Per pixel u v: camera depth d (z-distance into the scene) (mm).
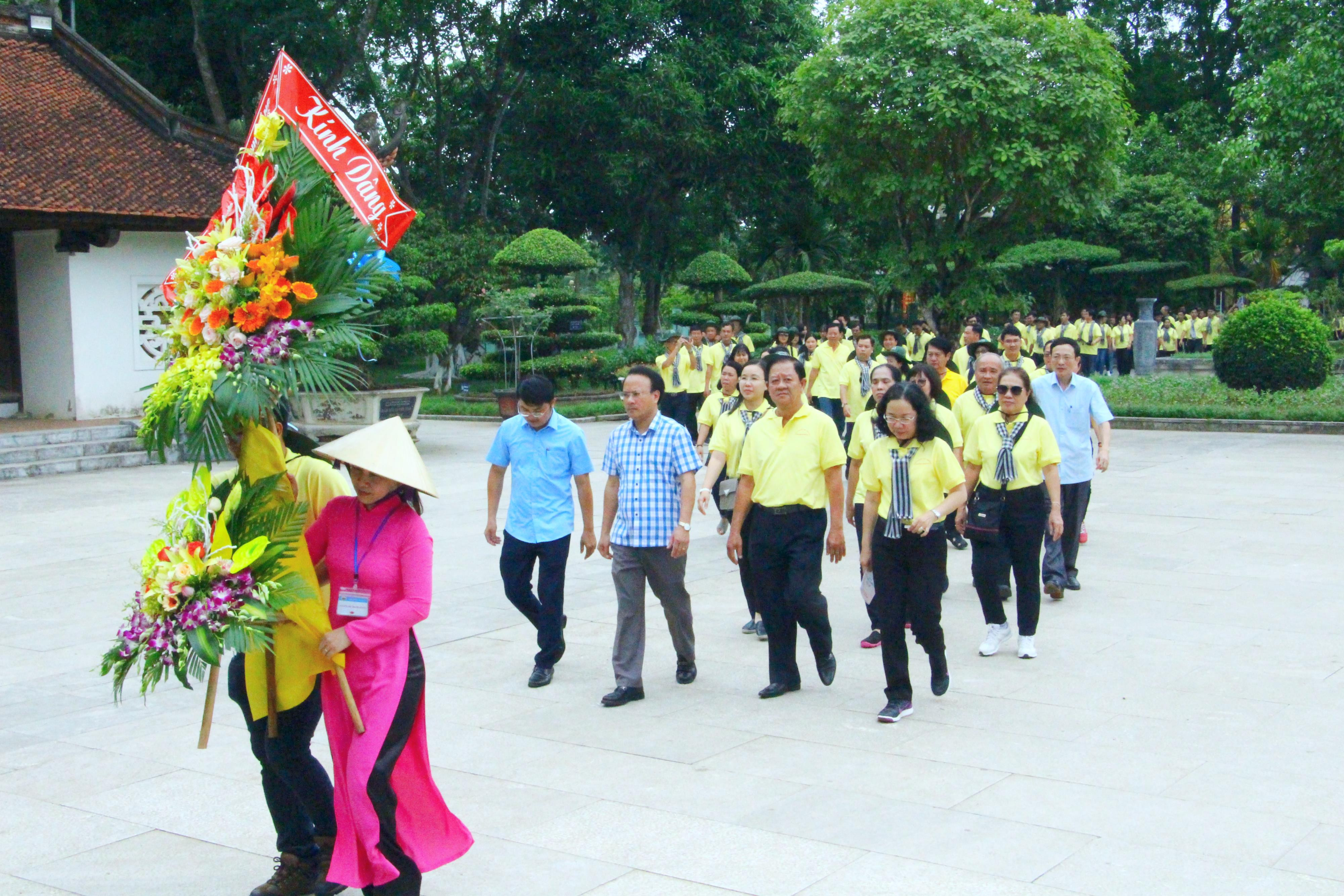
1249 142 24375
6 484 16031
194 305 3881
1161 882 4027
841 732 5750
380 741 3787
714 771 5254
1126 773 5090
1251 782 4945
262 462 4008
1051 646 7250
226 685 6422
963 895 3965
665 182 35188
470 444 20406
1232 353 20875
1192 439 18719
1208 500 12617
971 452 7074
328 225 4023
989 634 7090
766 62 33781
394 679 3877
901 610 5891
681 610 6492
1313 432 18797
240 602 3721
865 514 6156
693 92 32406
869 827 4570
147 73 28047
